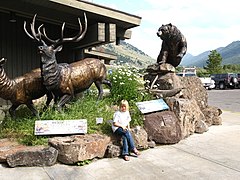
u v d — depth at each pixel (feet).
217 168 13.75
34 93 17.66
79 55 29.19
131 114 18.38
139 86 23.49
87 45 26.23
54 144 14.57
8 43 26.13
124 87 21.89
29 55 27.32
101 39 22.97
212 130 22.70
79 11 21.79
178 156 15.70
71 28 28.94
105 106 19.86
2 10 24.40
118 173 13.19
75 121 16.17
